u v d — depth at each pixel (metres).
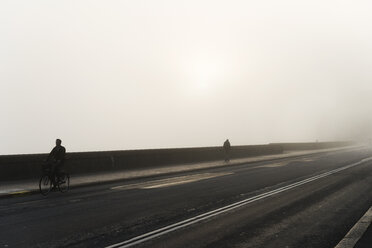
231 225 8.73
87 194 14.10
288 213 10.11
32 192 14.41
